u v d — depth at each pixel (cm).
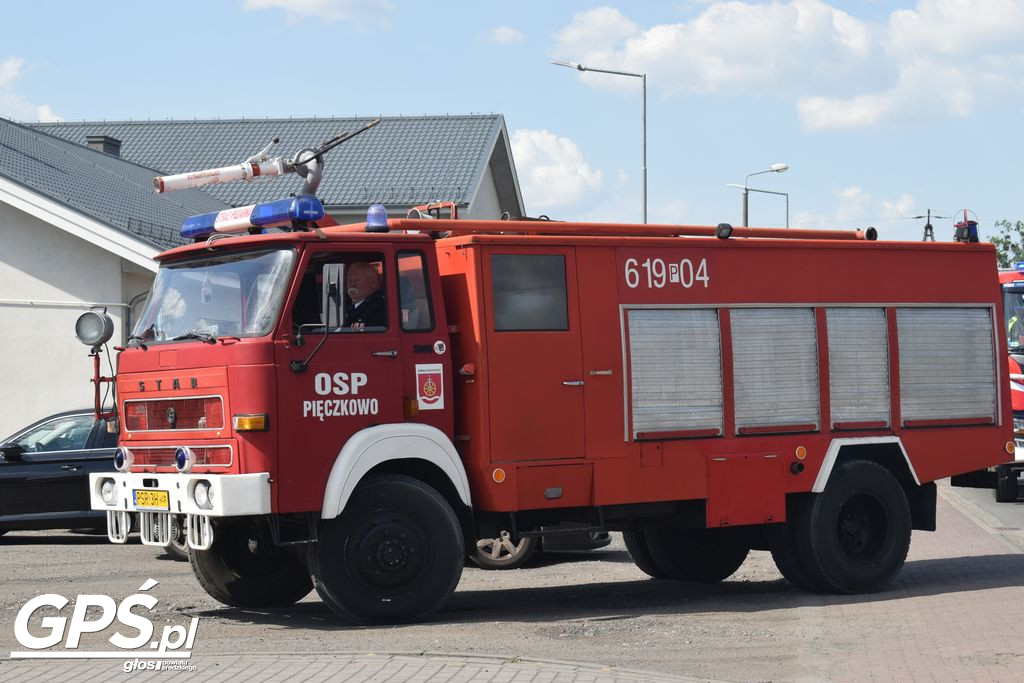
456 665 793
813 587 1210
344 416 983
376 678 756
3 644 921
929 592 1198
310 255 984
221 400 965
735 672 827
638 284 1109
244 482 947
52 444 1689
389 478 1003
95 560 1516
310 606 1151
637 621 1036
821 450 1190
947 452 1266
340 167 3872
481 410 1027
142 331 1042
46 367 2458
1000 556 1450
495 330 1035
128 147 4212
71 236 2458
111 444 1698
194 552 1110
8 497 1658
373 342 998
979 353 1294
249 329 974
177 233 2656
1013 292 2191
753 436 1159
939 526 1778
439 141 3984
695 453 1126
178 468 979
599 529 1091
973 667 832
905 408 1246
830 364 1205
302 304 978
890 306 1245
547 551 1532
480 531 1065
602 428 1082
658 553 1315
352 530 984
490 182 4181
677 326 1127
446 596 1010
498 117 4081
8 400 2448
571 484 1067
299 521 1002
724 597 1203
